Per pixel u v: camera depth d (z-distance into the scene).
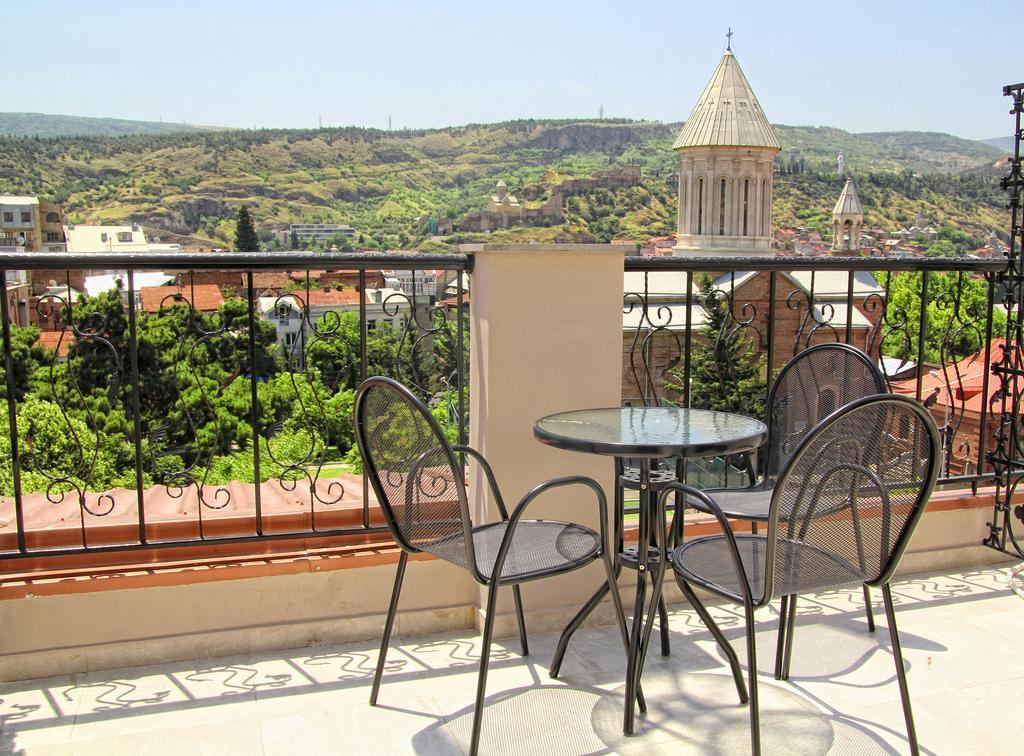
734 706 2.26
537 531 2.31
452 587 2.77
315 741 2.09
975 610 2.92
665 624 2.56
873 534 1.92
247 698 2.31
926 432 1.86
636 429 2.17
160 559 2.60
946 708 2.24
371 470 2.18
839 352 2.63
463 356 2.85
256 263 2.52
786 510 1.82
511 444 2.68
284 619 2.62
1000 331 3.66
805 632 2.75
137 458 2.54
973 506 3.33
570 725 2.16
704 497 1.91
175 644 2.52
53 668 2.43
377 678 2.28
